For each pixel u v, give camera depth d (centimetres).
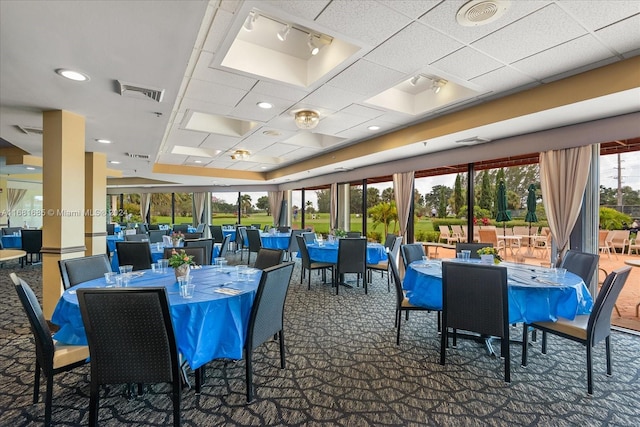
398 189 664
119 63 250
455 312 255
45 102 334
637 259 480
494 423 195
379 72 314
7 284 557
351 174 816
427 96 430
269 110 431
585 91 309
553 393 227
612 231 458
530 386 236
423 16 226
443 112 441
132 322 167
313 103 403
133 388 229
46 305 361
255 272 292
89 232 596
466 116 420
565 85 323
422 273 298
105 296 164
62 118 357
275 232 900
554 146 412
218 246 638
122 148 572
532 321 250
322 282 592
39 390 222
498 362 274
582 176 386
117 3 179
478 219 612
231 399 217
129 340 169
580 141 388
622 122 353
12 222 1139
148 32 208
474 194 541
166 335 170
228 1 215
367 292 516
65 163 361
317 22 233
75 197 373
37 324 179
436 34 248
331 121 485
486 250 334
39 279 600
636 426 193
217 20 236
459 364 270
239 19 232
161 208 1413
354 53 279
